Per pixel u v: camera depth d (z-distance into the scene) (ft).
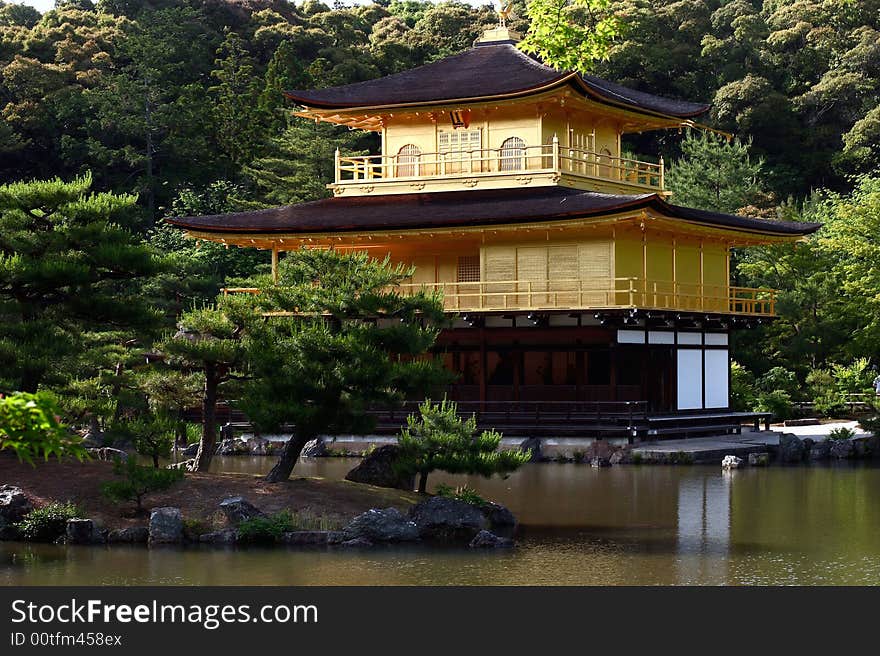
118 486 100.99
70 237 115.14
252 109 328.49
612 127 203.82
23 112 313.32
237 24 397.80
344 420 110.73
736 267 259.19
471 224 174.19
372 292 114.01
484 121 192.34
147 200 315.99
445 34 400.06
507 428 169.89
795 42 366.63
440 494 111.24
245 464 153.69
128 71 342.44
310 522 103.30
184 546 98.32
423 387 111.55
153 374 122.62
